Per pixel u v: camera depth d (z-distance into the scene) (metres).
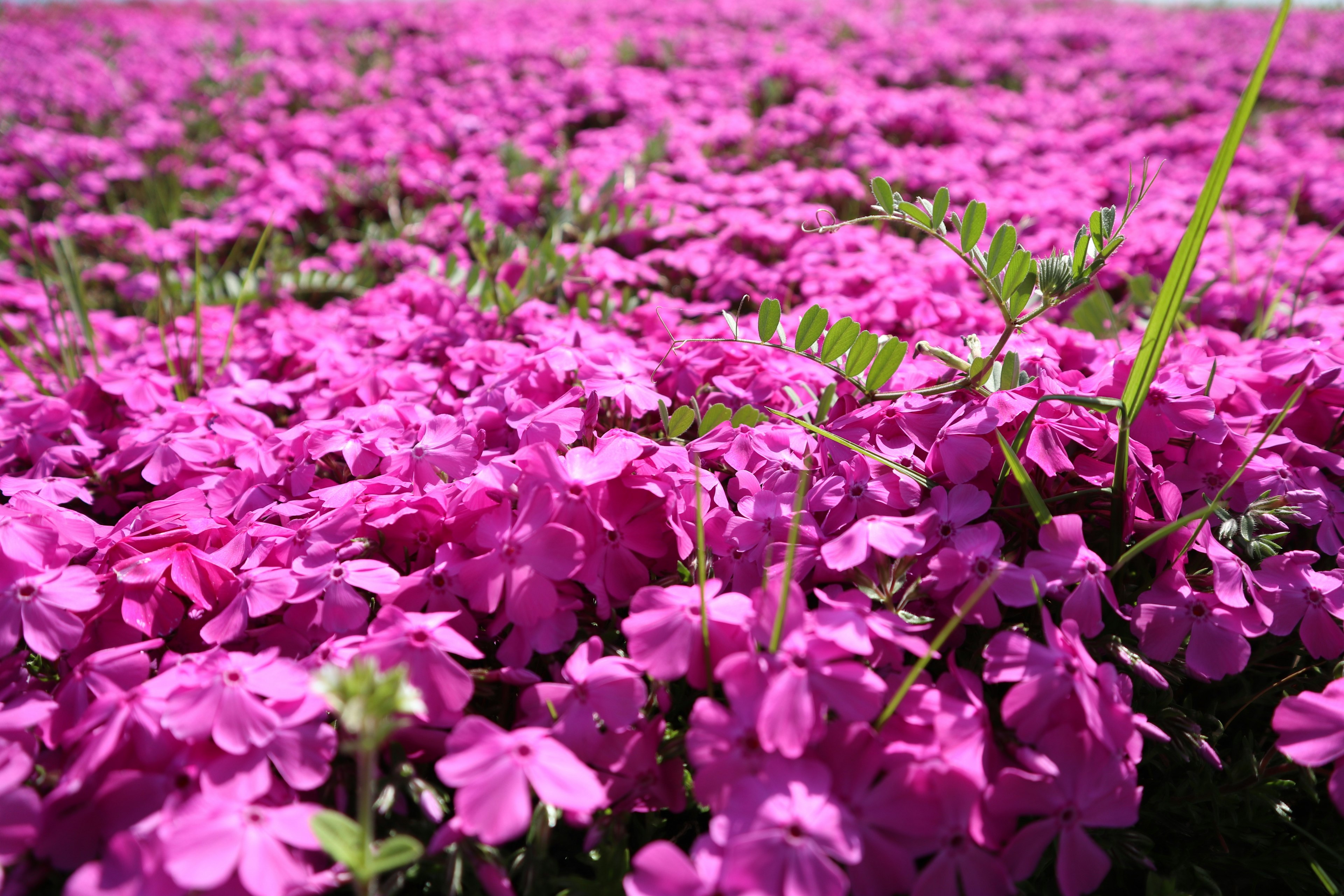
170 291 0.37
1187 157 0.52
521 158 0.46
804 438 0.19
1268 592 0.15
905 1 1.09
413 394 0.22
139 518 0.18
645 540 0.16
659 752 0.14
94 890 0.11
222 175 0.52
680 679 0.16
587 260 0.33
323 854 0.12
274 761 0.12
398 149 0.48
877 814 0.12
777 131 0.53
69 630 0.15
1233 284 0.32
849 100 0.56
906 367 0.20
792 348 0.18
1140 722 0.13
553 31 0.85
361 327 0.29
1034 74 0.76
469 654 0.13
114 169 0.54
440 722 0.13
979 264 0.17
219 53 0.87
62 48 0.95
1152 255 0.36
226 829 0.11
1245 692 0.16
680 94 0.63
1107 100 0.70
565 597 0.15
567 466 0.16
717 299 0.33
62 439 0.23
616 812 0.13
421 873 0.13
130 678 0.14
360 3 1.10
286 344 0.27
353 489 0.17
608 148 0.50
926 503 0.16
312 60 0.82
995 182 0.47
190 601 0.17
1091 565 0.14
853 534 0.15
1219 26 1.04
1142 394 0.15
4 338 0.35
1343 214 0.42
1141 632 0.15
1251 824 0.15
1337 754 0.13
